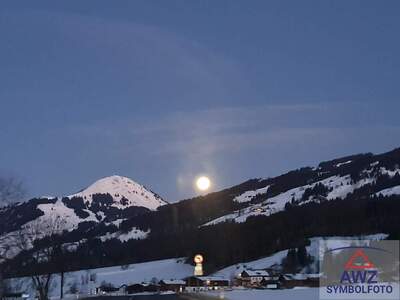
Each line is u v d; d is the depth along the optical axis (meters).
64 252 79.06
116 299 82.50
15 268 57.38
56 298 88.50
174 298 77.94
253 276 149.88
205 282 156.38
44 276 70.56
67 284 114.00
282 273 145.75
